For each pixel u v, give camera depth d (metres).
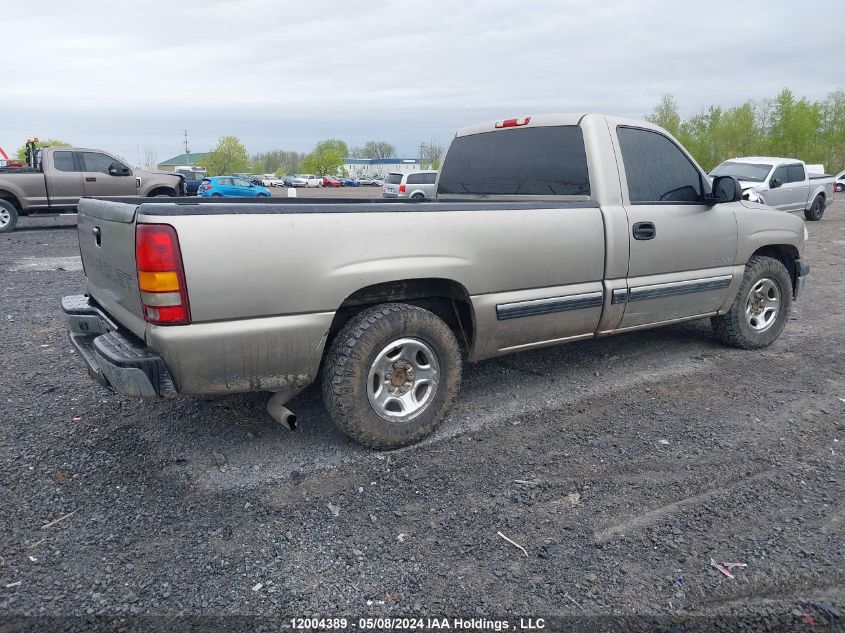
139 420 4.13
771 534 2.93
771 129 58.94
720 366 5.34
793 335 6.39
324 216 3.35
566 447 3.81
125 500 3.18
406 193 24.00
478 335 4.01
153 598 2.48
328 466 3.55
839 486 3.37
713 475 3.47
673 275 4.97
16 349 5.64
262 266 3.16
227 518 3.03
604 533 2.93
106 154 16.45
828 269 10.59
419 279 3.89
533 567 2.69
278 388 3.42
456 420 4.20
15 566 2.66
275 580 2.60
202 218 3.03
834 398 4.62
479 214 3.89
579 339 4.59
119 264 3.37
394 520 3.03
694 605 2.47
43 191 15.57
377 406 3.64
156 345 3.06
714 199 5.05
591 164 4.54
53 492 3.24
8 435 3.88
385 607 2.45
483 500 3.21
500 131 5.18
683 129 64.62
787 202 17.33
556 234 4.22
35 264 10.61
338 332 3.64
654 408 4.41
